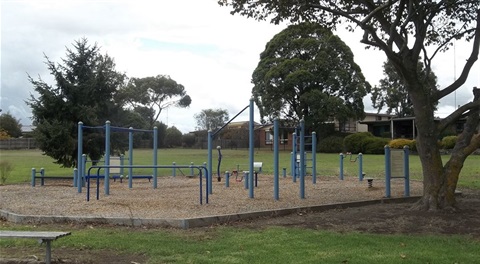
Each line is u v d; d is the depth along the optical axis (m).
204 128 100.12
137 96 89.88
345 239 7.91
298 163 20.89
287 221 9.88
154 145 17.33
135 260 6.63
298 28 13.00
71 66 21.75
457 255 6.78
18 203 12.16
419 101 10.87
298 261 6.43
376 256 6.70
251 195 13.35
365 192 14.82
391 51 10.33
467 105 10.79
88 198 12.60
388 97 70.25
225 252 6.99
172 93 94.44
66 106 20.97
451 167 10.73
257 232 8.63
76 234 8.32
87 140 21.64
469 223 9.34
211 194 14.36
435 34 13.66
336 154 49.62
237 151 59.91
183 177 22.38
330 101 50.81
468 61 11.33
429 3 11.09
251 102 13.48
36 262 6.44
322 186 17.00
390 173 13.76
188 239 7.98
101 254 6.98
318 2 12.20
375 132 63.75
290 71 52.59
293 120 53.81
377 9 10.15
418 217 10.00
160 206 11.45
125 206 11.44
